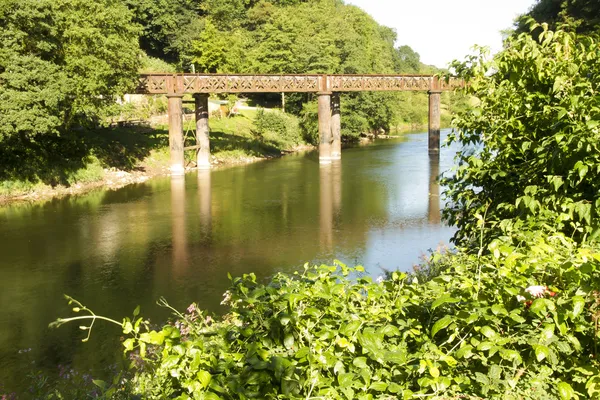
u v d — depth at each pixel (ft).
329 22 271.08
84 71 99.55
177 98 126.11
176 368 10.66
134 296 42.93
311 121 203.10
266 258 53.52
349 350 10.79
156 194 95.45
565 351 10.46
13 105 85.56
